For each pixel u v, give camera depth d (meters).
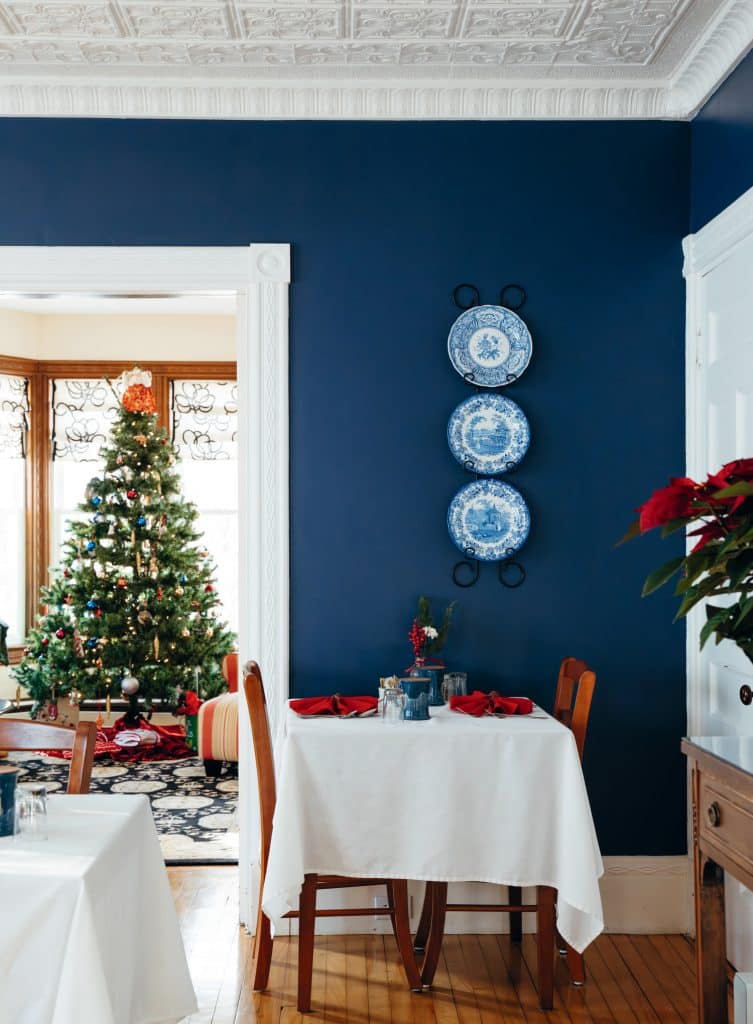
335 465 3.88
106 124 3.87
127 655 6.59
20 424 7.78
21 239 3.86
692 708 3.86
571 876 3.05
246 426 3.90
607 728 3.90
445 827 3.11
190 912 3.93
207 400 8.02
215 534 8.01
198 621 6.83
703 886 2.37
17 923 1.91
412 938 3.72
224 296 4.00
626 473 3.92
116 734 6.66
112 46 3.55
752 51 3.31
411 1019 3.06
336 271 3.90
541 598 3.90
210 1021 3.03
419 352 3.90
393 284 3.90
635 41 3.54
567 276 3.93
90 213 3.86
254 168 3.89
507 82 3.84
